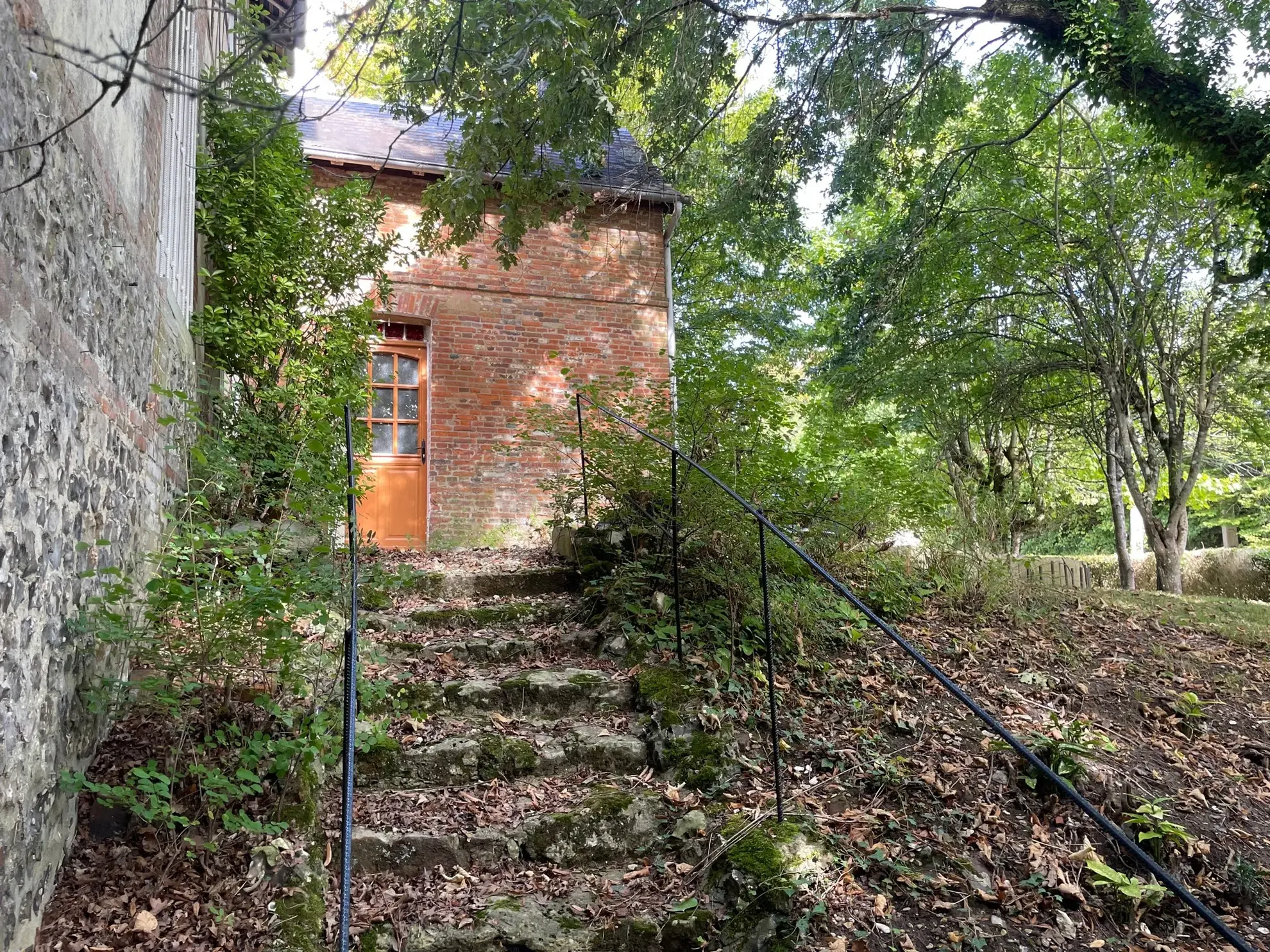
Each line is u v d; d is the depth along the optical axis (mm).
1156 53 6043
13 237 1950
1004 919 2887
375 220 6594
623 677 4164
